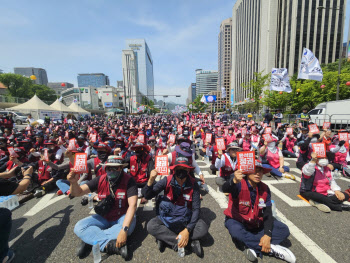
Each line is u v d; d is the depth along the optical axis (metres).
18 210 3.73
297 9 46.72
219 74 114.44
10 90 50.72
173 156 3.93
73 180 2.42
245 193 2.44
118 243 2.31
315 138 5.00
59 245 2.65
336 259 2.31
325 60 48.06
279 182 4.93
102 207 2.64
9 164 4.82
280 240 2.38
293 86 22.50
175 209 2.54
